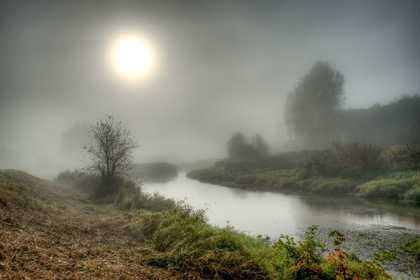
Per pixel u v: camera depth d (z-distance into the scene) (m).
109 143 13.95
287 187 20.44
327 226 10.22
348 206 13.38
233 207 14.42
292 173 23.61
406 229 9.34
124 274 3.90
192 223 6.45
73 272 3.61
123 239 6.19
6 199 6.86
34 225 5.78
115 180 13.91
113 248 5.35
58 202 9.91
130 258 4.78
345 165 20.12
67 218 7.55
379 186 15.42
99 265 4.10
